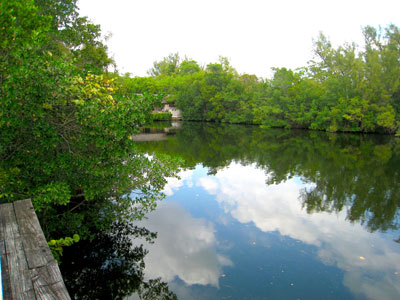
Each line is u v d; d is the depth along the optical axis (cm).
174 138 2670
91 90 509
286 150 2031
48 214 592
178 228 737
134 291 492
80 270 556
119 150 514
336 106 3425
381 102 3325
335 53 3691
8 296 175
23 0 503
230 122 4991
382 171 1399
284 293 480
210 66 5266
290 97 4069
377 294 479
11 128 461
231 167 1470
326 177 1279
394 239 687
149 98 552
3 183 443
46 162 507
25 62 445
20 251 229
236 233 712
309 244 657
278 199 973
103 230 709
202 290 487
